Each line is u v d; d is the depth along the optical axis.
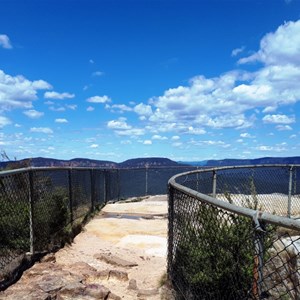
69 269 5.46
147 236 8.22
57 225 7.05
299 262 3.27
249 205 6.27
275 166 9.30
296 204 9.48
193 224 3.94
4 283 4.60
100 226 9.04
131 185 16.31
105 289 4.51
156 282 5.23
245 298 3.15
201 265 3.80
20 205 5.48
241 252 3.24
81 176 9.45
